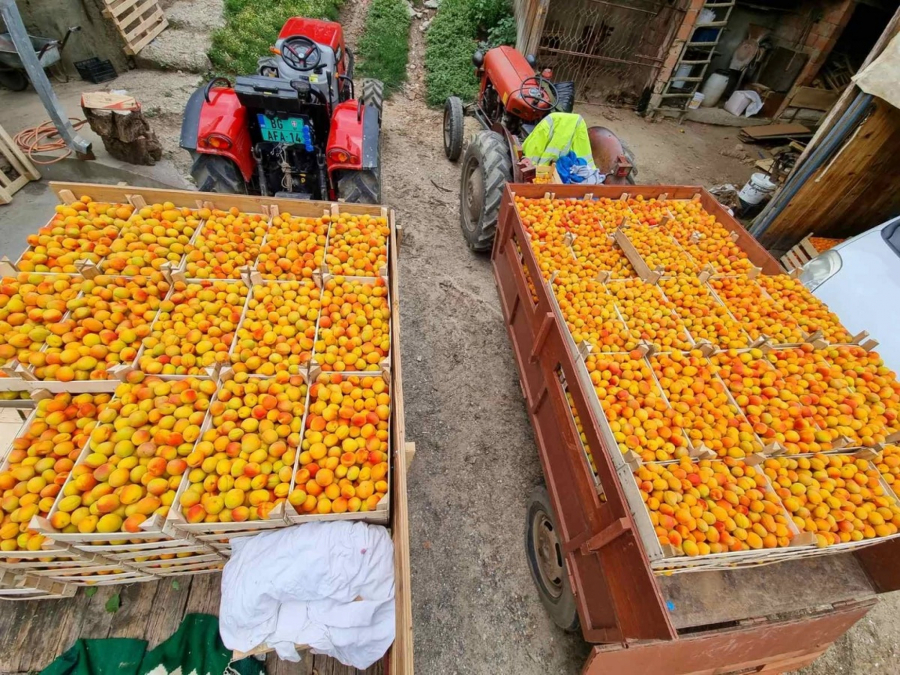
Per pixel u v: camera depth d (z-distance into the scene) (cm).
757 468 243
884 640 318
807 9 947
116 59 651
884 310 370
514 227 411
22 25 416
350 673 230
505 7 1041
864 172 509
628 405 263
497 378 434
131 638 223
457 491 351
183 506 197
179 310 272
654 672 207
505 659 280
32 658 215
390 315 308
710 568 231
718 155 913
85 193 334
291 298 297
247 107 383
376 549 211
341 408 243
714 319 331
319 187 478
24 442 208
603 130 582
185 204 351
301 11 877
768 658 227
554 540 293
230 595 196
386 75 866
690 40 947
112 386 233
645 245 403
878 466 262
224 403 234
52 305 247
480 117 700
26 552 179
